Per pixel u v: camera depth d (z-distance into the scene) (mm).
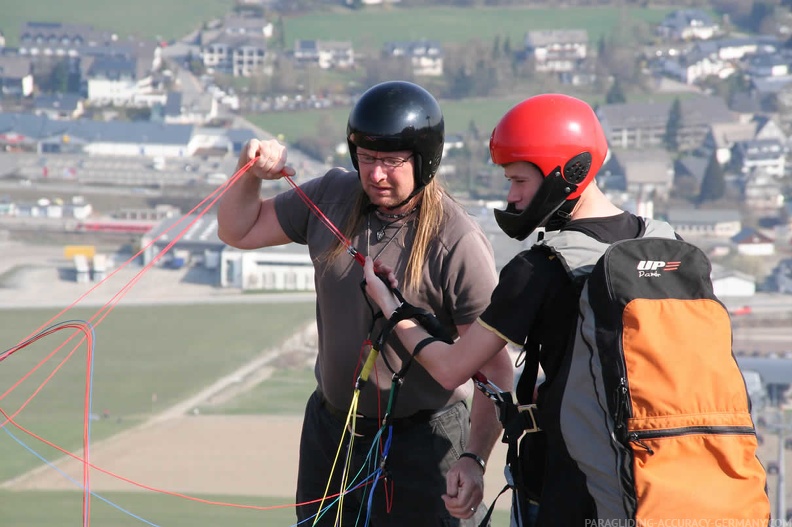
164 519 76688
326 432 10812
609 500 7648
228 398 144875
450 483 9828
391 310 9453
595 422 7707
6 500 86000
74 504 84125
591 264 8094
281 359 173000
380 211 10031
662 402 7445
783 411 120812
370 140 9250
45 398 135250
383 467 10062
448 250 9766
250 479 93500
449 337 9289
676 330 7566
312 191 10555
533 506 8672
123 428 121875
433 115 9438
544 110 8242
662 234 8320
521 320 8227
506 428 8672
